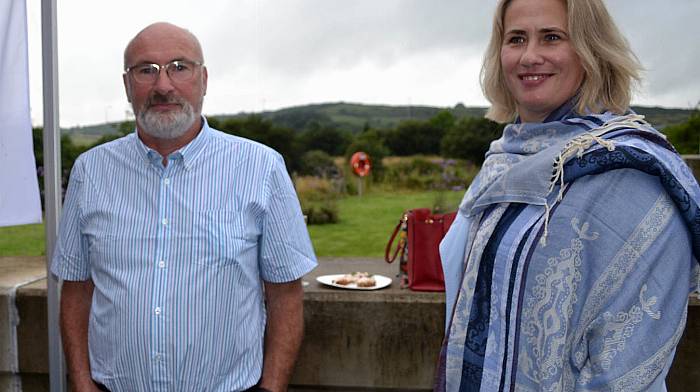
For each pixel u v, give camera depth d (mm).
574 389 1063
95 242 1553
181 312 1493
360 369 2199
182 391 1504
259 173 1571
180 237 1510
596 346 1031
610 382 1001
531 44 1178
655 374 997
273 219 1581
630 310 1013
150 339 1493
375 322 2180
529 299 1102
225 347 1521
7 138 1959
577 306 1058
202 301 1498
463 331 1222
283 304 1649
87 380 1584
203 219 1517
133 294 1500
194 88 1558
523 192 1137
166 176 1547
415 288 2201
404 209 4184
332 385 2217
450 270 1378
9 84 1951
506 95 1368
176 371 1498
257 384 1593
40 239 3914
